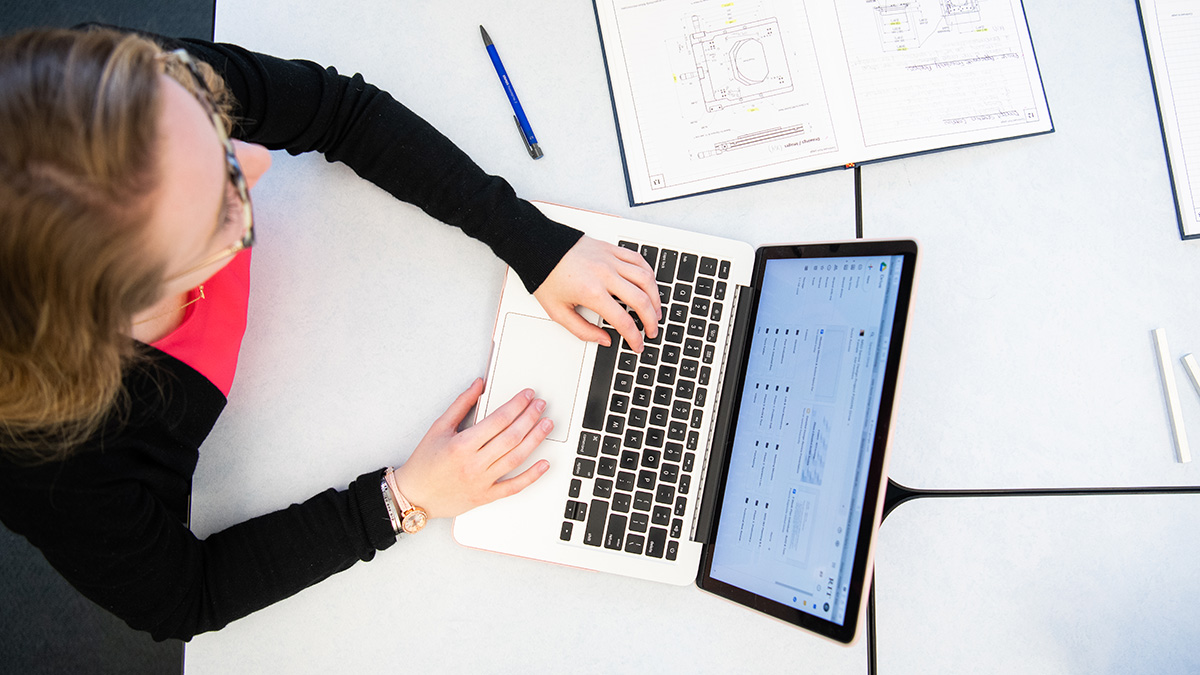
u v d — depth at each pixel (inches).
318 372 30.2
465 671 29.1
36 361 17.6
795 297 29.7
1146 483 31.5
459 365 31.0
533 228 29.7
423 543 29.5
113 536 23.6
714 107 32.4
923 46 32.6
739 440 29.7
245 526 28.0
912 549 30.8
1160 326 32.5
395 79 32.3
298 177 31.1
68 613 48.8
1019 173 33.1
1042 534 31.1
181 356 25.9
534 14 33.0
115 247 15.9
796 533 27.0
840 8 32.4
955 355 32.1
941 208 32.9
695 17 32.4
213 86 22.9
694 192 32.3
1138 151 33.3
